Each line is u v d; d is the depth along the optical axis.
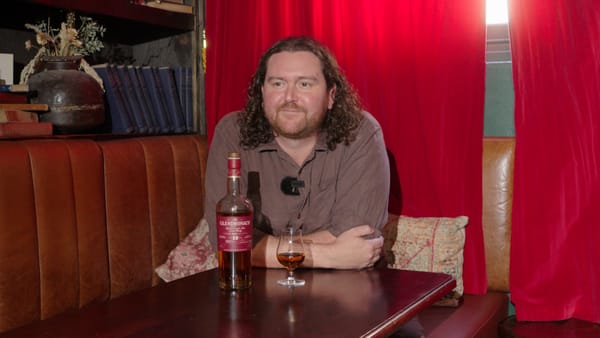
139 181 2.63
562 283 2.58
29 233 2.16
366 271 1.90
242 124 2.21
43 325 1.42
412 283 1.75
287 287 1.71
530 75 2.60
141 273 2.61
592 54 2.52
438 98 2.76
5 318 2.08
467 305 2.61
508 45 2.91
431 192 2.84
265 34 3.11
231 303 1.56
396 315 1.47
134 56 3.30
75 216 2.33
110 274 2.48
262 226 2.22
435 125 2.78
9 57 2.56
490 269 2.79
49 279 2.22
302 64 2.04
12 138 2.30
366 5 2.89
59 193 2.27
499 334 2.52
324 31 2.96
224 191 2.18
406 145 2.87
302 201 2.20
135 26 3.05
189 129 3.19
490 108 2.92
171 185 2.80
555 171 2.58
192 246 2.73
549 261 2.60
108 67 2.79
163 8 3.04
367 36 2.90
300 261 1.74
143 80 2.94
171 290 1.69
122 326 1.40
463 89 2.72
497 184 2.77
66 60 2.64
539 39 2.58
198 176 2.96
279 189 2.21
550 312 2.59
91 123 2.60
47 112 2.52
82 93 2.56
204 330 1.37
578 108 2.54
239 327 1.38
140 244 2.61
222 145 2.23
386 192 2.21
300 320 1.42
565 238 2.57
